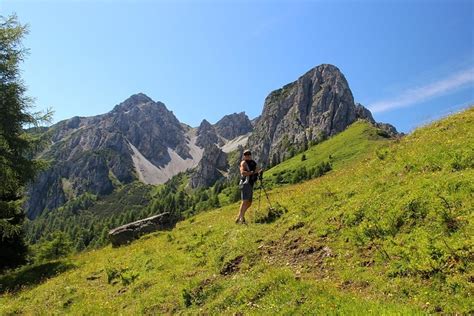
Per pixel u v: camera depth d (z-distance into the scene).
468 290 7.77
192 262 14.37
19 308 15.97
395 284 8.83
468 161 12.30
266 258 12.34
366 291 9.09
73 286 16.59
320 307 8.61
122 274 15.87
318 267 10.93
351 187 14.91
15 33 26.03
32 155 27.48
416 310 7.54
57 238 66.12
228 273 12.32
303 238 12.61
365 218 11.92
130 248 22.02
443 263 8.72
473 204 9.98
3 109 25.09
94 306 13.63
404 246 9.89
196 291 11.75
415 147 16.05
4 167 25.34
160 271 14.91
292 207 15.66
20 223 35.41
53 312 14.42
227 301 10.62
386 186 13.18
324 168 130.00
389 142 20.81
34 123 27.27
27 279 22.47
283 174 158.88
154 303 12.27
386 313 7.54
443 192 10.93
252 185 16.44
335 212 13.20
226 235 15.52
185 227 23.61
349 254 10.85
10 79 26.03
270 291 10.11
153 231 27.09
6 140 25.28
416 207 10.98
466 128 15.91
